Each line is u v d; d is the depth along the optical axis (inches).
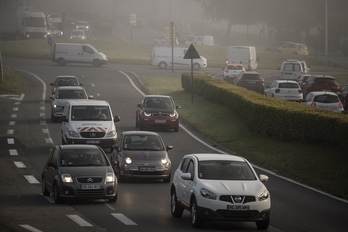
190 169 1936.5
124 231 1770.4
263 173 2869.1
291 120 3208.7
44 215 1991.9
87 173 2174.0
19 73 6948.8
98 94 5733.3
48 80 6565.0
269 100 3804.1
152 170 2581.2
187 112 4692.4
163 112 4020.7
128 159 2593.5
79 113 3344.0
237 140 3629.4
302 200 2305.6
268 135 3467.0
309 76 6028.5
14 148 3437.5
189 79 5570.9
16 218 1945.1
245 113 3828.7
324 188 2527.1
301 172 2785.4
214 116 4328.3
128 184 2583.7
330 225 1911.9
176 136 3907.5
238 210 1756.9
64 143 3331.7
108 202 2217.0
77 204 2183.8
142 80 6643.7
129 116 4658.0
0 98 5354.3
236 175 1877.5
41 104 5103.3
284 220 1967.3
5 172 2844.5
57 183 2166.6
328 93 4397.1
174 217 1985.7
